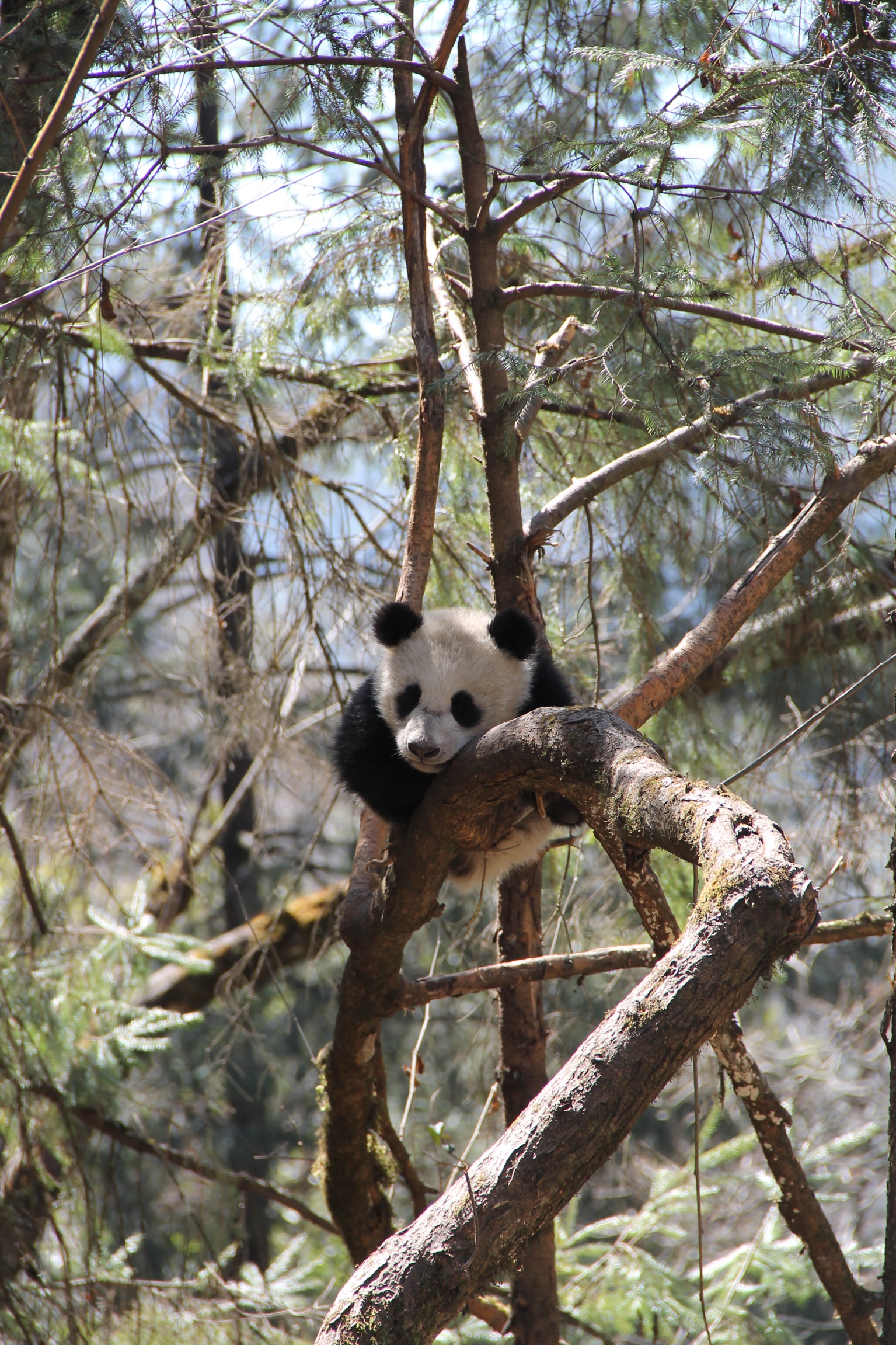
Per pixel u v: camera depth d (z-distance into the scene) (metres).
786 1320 12.09
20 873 10.84
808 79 6.76
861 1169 15.93
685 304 7.48
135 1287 10.59
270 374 12.36
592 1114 3.18
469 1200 3.22
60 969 11.88
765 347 7.45
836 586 10.38
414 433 11.90
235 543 13.28
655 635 11.16
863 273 8.77
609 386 7.54
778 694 11.85
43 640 12.31
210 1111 14.06
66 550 13.26
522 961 7.25
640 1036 3.21
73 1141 10.41
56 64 7.52
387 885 6.31
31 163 6.30
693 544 11.36
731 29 7.23
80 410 10.85
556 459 11.25
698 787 3.77
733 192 6.92
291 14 7.51
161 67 6.99
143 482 12.34
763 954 3.22
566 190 8.25
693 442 7.34
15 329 9.52
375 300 11.30
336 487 13.05
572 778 4.44
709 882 3.36
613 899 11.47
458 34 8.09
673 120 6.84
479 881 7.75
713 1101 12.35
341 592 12.43
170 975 17.55
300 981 20.39
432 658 7.70
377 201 10.91
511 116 10.63
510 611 7.86
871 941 19.95
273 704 12.35
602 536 11.03
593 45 9.62
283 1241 19.95
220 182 8.30
